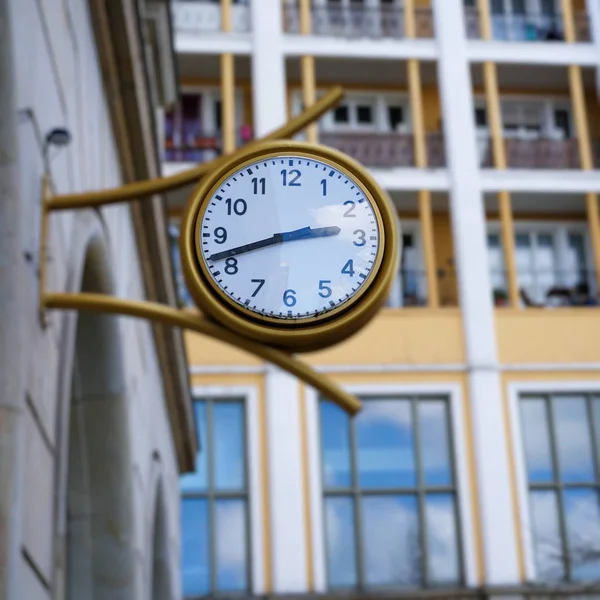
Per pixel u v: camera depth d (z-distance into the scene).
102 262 10.00
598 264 31.70
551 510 29.00
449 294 32.06
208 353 29.38
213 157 31.89
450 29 32.94
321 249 6.61
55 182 7.62
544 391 29.92
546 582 28.31
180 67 32.50
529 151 32.56
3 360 6.20
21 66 6.61
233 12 32.47
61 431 7.64
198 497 28.50
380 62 32.91
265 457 28.88
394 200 32.19
